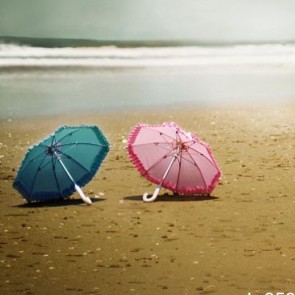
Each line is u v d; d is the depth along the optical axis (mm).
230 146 12078
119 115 17656
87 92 23734
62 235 6453
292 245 6027
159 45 65938
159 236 6371
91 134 8047
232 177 9289
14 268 5430
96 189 8602
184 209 7469
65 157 7852
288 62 41875
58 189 7812
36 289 4910
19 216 7246
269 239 6234
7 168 10328
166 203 7781
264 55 49656
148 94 23359
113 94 23219
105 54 46719
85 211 7438
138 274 5250
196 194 8227
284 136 13414
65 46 55000
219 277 5160
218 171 8125
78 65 36125
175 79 29484
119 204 7754
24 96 22141
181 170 7984
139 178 9367
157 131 8109
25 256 5773
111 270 5355
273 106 19625
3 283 5047
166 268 5391
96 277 5184
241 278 5133
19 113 17766
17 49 46781
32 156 7770
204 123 15711
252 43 75875
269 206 7605
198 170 7992
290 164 10305
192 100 21516
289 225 6762
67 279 5145
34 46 53062
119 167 10164
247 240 6203
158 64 38688
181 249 5930
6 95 22297
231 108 19141
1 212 7434
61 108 19109
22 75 29984
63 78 29094
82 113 18000
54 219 7086
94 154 7980
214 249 5918
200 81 28734
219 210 7410
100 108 19203
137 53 49188
